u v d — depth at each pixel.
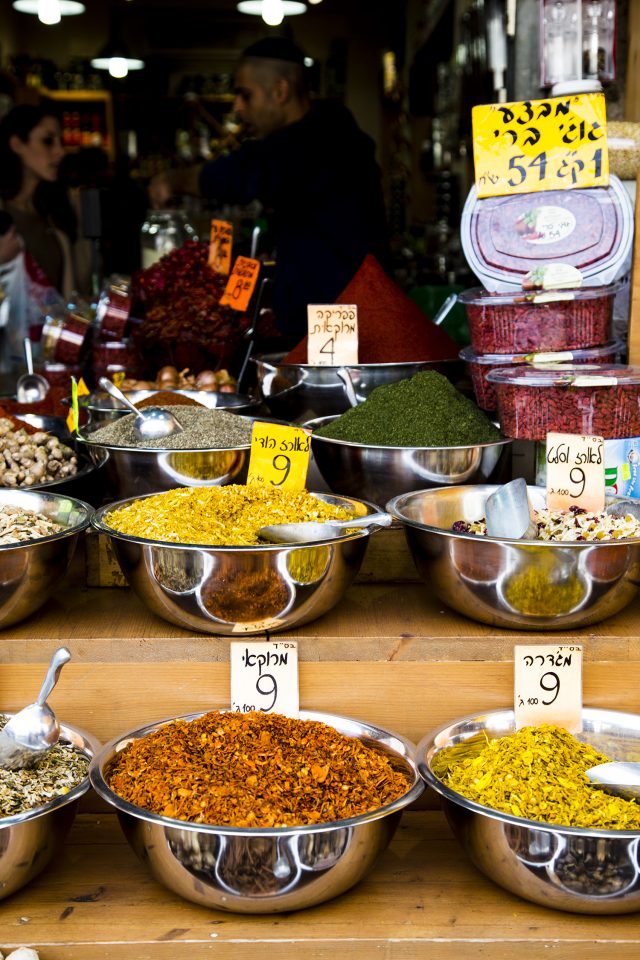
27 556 1.42
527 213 1.92
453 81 5.50
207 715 1.45
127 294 3.07
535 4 2.98
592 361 1.88
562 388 1.75
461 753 1.46
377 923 1.29
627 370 1.77
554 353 1.86
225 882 1.24
